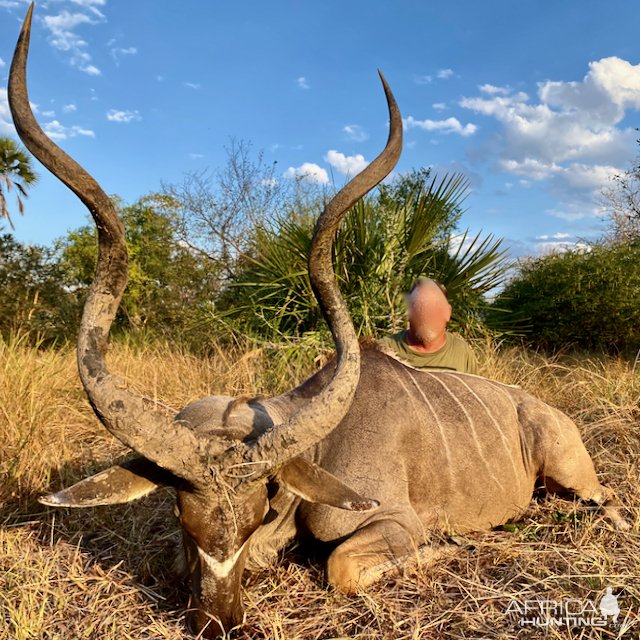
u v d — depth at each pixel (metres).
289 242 6.84
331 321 2.53
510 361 6.57
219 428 2.55
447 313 4.15
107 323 2.36
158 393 5.77
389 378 3.39
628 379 5.61
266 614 2.63
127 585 2.89
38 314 10.37
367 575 2.84
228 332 7.70
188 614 2.53
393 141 2.36
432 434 3.29
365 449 3.10
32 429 4.24
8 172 14.88
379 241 6.62
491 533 3.39
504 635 2.47
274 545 3.07
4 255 11.05
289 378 6.10
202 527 2.37
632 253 10.48
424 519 3.29
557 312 9.77
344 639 2.50
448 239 6.96
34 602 2.67
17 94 2.12
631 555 2.96
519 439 3.65
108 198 2.23
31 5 2.11
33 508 3.57
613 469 4.09
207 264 11.59
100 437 4.70
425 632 2.56
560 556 2.99
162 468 2.42
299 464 2.62
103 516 3.45
